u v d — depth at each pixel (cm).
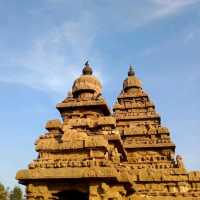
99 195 2083
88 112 2908
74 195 2497
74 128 2702
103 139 2297
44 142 2412
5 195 8112
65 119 2923
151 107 4250
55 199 2186
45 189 2198
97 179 2105
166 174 3406
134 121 4131
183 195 3272
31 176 2195
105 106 2906
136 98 4425
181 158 3547
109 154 2433
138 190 3344
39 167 2253
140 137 3906
